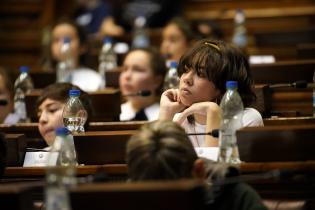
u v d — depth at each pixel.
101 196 5.05
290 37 14.59
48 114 8.66
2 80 11.03
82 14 18.56
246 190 5.67
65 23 15.12
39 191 7.19
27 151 7.93
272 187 6.60
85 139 7.33
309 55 12.77
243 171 6.60
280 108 11.30
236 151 7.05
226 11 18.64
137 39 16.42
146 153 5.21
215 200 5.65
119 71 12.11
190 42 14.23
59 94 8.70
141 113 11.17
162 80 11.48
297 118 8.20
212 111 7.34
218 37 14.97
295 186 6.58
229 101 7.41
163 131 5.30
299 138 6.51
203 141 7.64
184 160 5.22
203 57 7.80
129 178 5.42
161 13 17.66
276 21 18.30
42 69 14.38
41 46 19.12
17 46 19.80
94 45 16.59
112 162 7.31
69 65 14.65
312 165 6.45
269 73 10.81
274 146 6.57
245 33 17.52
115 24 17.80
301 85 8.98
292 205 6.54
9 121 10.77
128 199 4.98
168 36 14.33
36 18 20.38
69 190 5.15
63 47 14.73
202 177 5.37
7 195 5.32
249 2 18.67
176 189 4.86
